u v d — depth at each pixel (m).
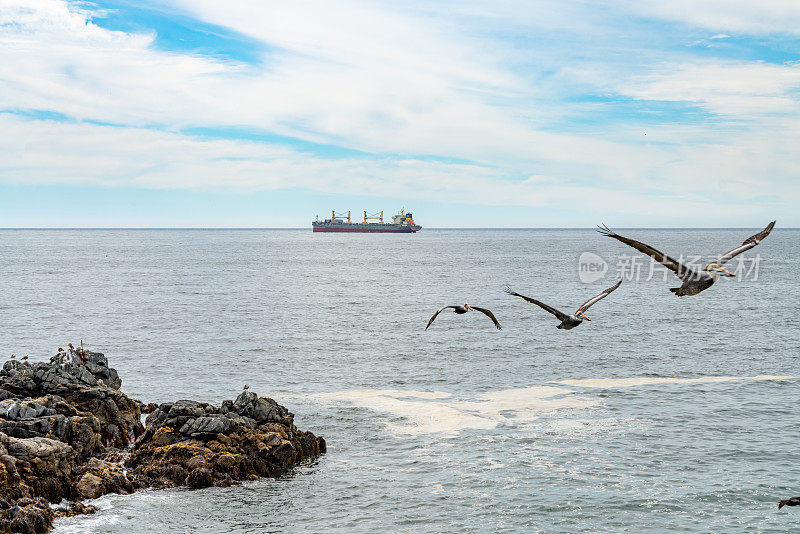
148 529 34.25
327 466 42.69
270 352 78.50
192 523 35.09
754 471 41.19
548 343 84.12
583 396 58.16
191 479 39.28
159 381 64.38
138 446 43.25
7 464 35.25
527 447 45.59
